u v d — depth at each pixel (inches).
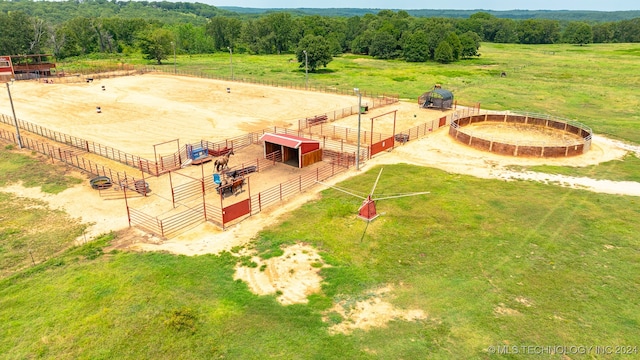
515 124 2042.3
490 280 804.0
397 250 912.9
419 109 2370.8
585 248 916.0
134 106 2420.0
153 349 628.7
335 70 4178.2
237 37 6830.7
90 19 6210.6
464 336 658.8
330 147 1692.9
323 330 672.4
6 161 1513.3
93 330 665.0
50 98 2598.4
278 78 3597.4
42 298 745.0
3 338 652.1
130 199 1195.9
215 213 1102.4
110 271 825.5
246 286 787.4
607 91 2888.8
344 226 1016.9
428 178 1337.4
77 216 1098.7
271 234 983.6
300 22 6806.1
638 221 1039.0
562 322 689.6
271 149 1563.7
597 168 1440.7
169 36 5027.1
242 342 643.5
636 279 804.6
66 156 1551.4
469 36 5383.9
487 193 1216.2
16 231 1022.4
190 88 3014.3
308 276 821.2
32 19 4783.5
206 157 1521.9
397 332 668.7
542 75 3703.3
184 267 843.4
